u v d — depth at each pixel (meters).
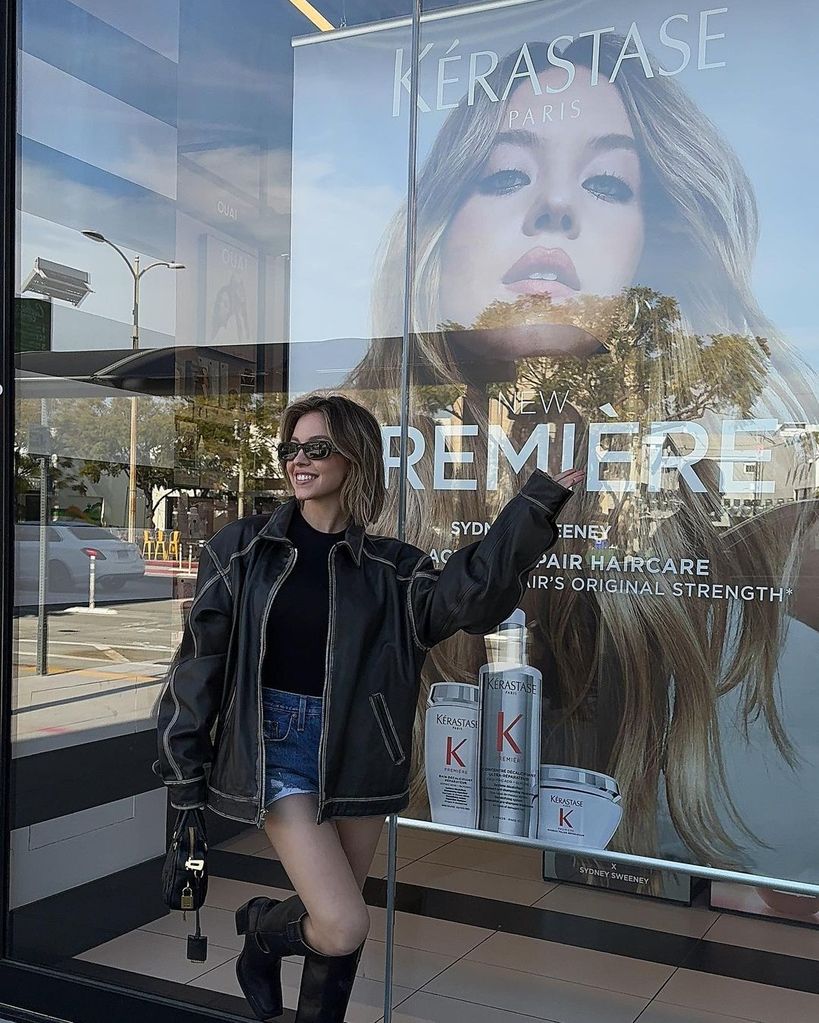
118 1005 3.05
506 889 2.78
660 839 2.59
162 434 3.23
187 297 3.22
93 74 3.32
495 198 2.82
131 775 3.16
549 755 2.72
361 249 3.01
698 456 2.54
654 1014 2.63
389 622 2.28
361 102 3.02
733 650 2.50
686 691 2.55
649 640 2.60
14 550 3.33
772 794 2.46
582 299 2.70
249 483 3.15
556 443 2.72
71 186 3.34
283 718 2.21
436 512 2.89
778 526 2.45
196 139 3.21
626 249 2.64
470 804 2.83
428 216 2.92
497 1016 2.78
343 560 2.29
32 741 3.30
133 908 3.11
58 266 3.35
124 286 3.30
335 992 2.37
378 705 2.24
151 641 3.19
